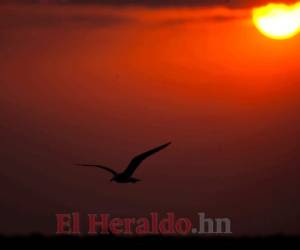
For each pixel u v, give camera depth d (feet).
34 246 323.98
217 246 339.16
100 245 329.52
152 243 337.52
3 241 330.34
